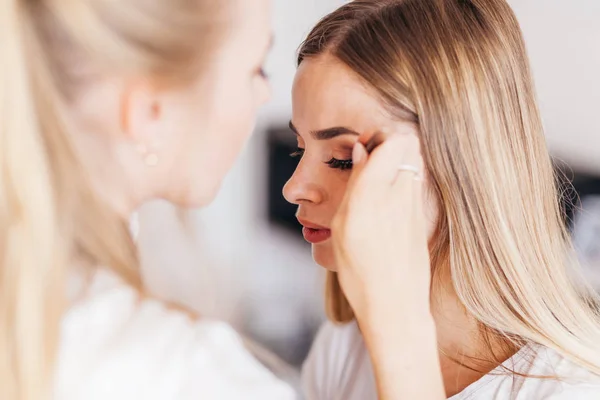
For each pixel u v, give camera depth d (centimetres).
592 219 160
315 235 72
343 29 66
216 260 107
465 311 72
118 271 48
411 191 58
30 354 42
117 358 44
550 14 192
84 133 46
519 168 69
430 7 66
